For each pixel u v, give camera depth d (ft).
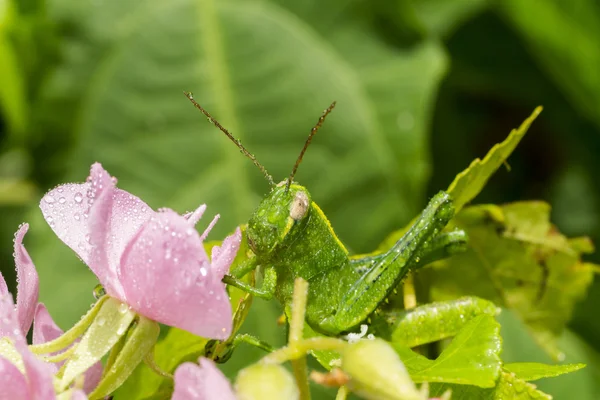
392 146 0.71
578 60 0.75
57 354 0.54
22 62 0.71
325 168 0.71
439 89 0.78
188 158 0.71
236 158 0.71
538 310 0.61
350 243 0.70
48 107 0.72
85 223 0.53
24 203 0.72
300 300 0.52
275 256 0.58
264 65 0.72
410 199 0.70
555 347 0.61
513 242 0.60
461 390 0.54
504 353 0.73
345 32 0.73
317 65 0.72
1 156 0.76
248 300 0.56
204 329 0.52
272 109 0.71
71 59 0.72
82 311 0.68
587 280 0.60
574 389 0.73
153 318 0.53
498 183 0.79
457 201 0.59
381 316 0.59
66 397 0.52
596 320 0.75
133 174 0.71
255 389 0.50
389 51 0.73
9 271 0.73
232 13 0.73
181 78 0.72
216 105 0.71
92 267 0.53
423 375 0.53
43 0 0.71
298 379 0.52
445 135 0.78
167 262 0.52
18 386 0.51
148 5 0.72
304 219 0.58
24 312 0.53
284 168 0.71
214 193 0.70
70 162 0.71
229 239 0.53
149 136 0.71
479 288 0.61
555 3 0.74
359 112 0.71
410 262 0.58
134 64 0.72
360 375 0.51
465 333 0.54
